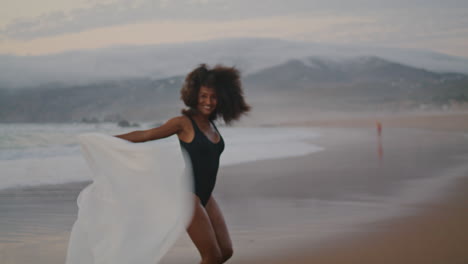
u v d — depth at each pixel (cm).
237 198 647
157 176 295
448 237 419
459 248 384
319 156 1169
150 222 291
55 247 427
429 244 398
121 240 288
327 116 5269
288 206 589
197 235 291
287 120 4731
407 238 420
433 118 4022
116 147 298
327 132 2397
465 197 610
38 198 649
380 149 1354
